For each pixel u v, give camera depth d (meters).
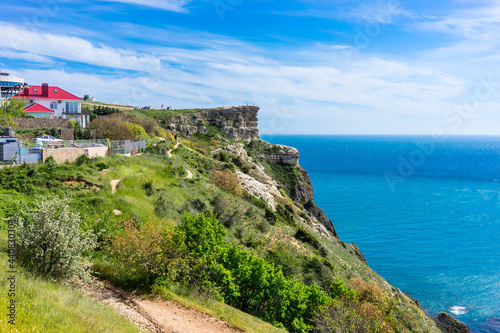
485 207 131.38
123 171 34.00
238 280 19.95
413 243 86.25
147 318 12.78
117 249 16.25
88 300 12.22
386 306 29.30
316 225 65.69
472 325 49.09
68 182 25.67
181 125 103.12
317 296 21.62
